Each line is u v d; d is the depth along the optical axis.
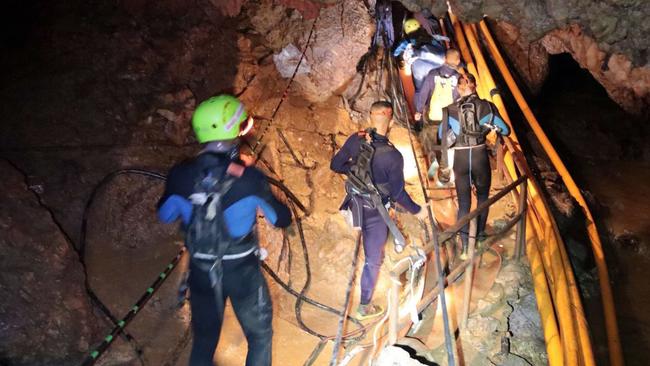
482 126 5.43
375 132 4.54
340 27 7.41
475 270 5.70
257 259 3.38
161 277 3.46
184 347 4.20
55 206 4.72
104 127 5.46
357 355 4.48
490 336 4.83
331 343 4.67
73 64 5.78
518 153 6.61
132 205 5.11
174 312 4.51
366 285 4.80
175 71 6.32
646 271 6.64
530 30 5.48
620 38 5.05
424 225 5.86
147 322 4.38
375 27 8.15
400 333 4.73
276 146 6.40
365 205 4.50
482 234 5.90
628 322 5.84
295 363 4.46
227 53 6.86
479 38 9.91
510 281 5.53
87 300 4.18
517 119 9.27
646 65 5.14
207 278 3.18
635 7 4.81
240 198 3.14
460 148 5.48
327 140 6.95
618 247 7.05
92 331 4.08
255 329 3.43
